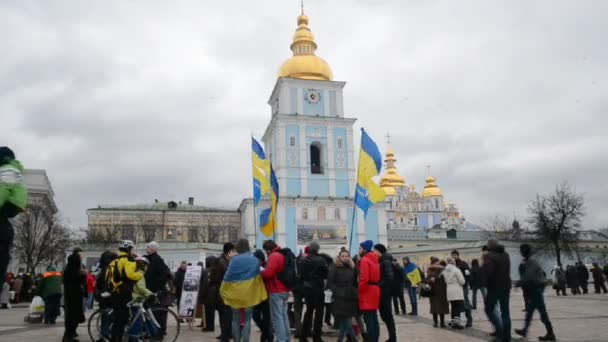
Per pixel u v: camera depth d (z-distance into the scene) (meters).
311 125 62.91
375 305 10.99
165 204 93.38
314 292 12.70
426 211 120.81
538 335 13.84
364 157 19.48
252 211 66.19
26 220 54.44
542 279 13.14
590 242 79.88
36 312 19.84
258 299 10.93
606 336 13.33
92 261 45.91
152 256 13.23
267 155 68.19
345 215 60.62
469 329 15.70
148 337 11.50
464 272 19.92
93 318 13.32
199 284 17.20
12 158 6.68
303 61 66.50
